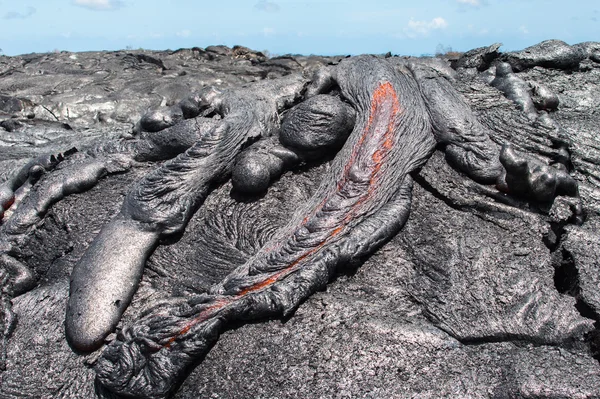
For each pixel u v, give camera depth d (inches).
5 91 207.3
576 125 114.6
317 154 104.5
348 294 87.3
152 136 113.1
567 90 129.5
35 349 87.5
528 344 81.0
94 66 245.1
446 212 96.3
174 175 99.1
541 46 135.2
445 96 105.9
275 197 101.9
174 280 92.8
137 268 92.2
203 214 100.1
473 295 85.3
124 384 80.4
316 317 83.7
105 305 87.0
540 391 74.2
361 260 90.2
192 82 212.8
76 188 107.1
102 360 83.0
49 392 83.7
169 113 116.3
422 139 101.6
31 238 103.1
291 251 87.6
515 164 89.4
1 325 89.3
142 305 90.0
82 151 119.5
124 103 188.9
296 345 81.0
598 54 137.9
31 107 186.2
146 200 97.3
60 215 105.0
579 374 76.0
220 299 84.4
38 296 93.5
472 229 93.2
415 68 114.7
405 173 97.8
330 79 116.3
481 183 97.4
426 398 75.2
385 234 91.0
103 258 91.9
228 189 103.2
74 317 86.6
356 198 92.0
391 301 86.9
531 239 90.7
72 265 98.0
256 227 97.1
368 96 104.9
